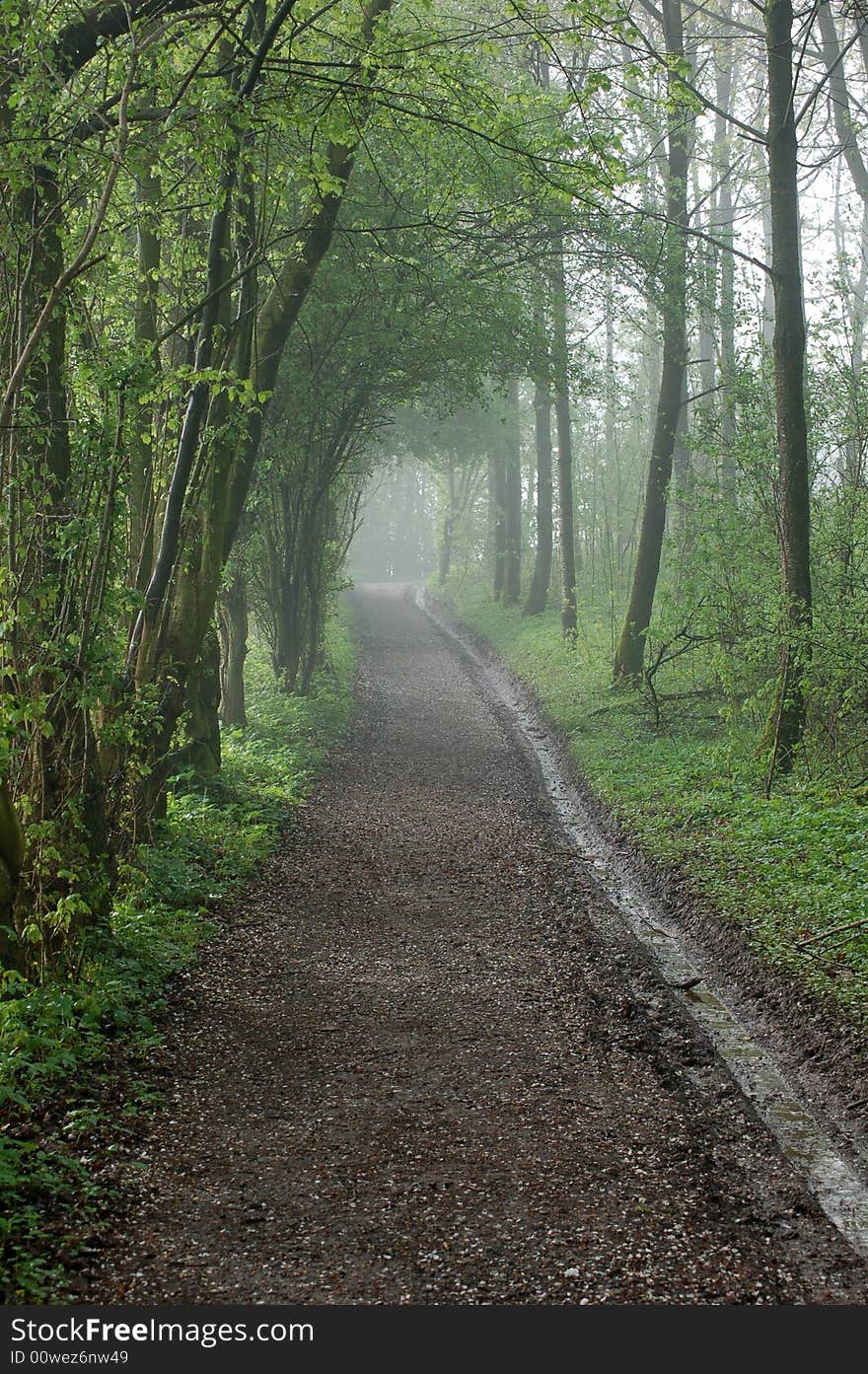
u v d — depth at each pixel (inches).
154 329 444.8
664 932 425.4
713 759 634.8
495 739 862.5
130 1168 221.6
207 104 329.4
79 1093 247.6
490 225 693.9
